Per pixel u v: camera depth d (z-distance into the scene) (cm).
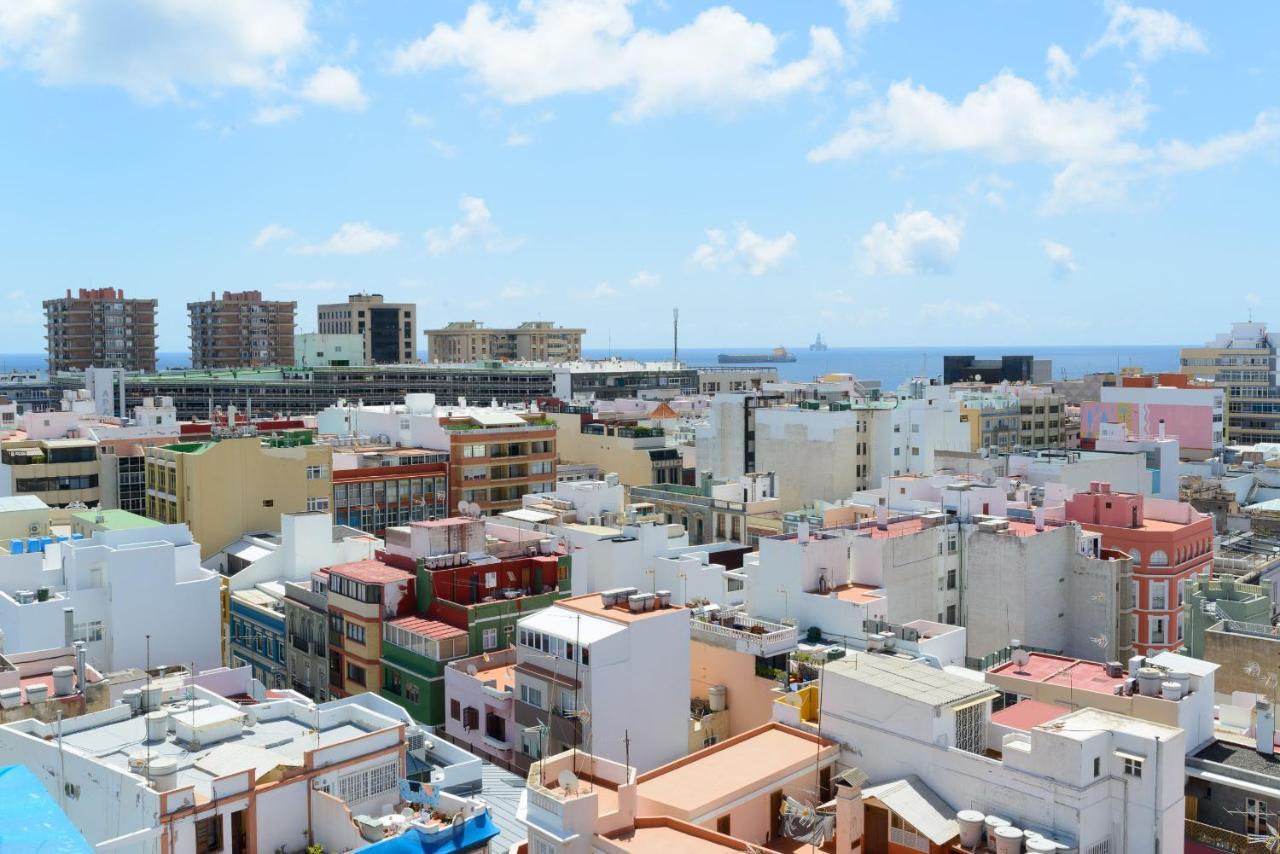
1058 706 6456
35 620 7912
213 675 7581
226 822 5300
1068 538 10494
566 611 7312
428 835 5397
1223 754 5959
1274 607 10956
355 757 5862
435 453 15838
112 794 5356
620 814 4722
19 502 11406
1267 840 5338
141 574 8806
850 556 9531
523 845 5044
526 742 7131
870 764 5525
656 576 11012
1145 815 4809
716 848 4553
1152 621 10688
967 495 11331
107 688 6488
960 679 5675
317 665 9469
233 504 12988
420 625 8575
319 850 5484
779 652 7394
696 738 7288
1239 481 17512
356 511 14700
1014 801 4950
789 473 17100
